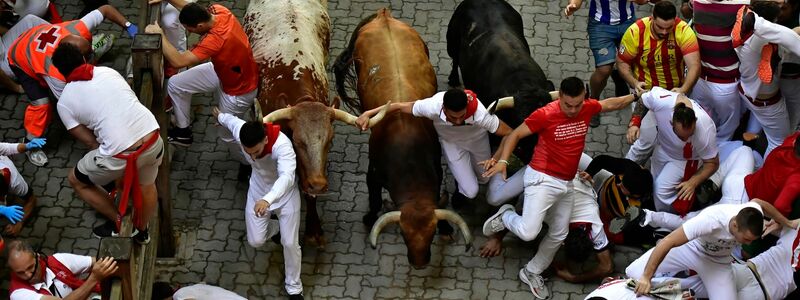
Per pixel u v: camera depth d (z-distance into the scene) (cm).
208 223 870
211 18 795
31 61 805
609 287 739
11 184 817
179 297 767
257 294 820
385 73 841
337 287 826
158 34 751
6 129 916
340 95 931
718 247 727
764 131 892
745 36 807
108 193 781
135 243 750
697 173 821
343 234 868
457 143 809
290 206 754
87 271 711
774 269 770
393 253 854
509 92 838
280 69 828
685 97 810
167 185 793
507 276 839
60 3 1051
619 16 914
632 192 808
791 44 801
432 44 1045
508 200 841
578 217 814
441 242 860
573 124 760
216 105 971
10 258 664
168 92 863
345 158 932
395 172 780
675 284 733
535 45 1044
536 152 779
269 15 883
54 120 923
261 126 720
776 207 764
